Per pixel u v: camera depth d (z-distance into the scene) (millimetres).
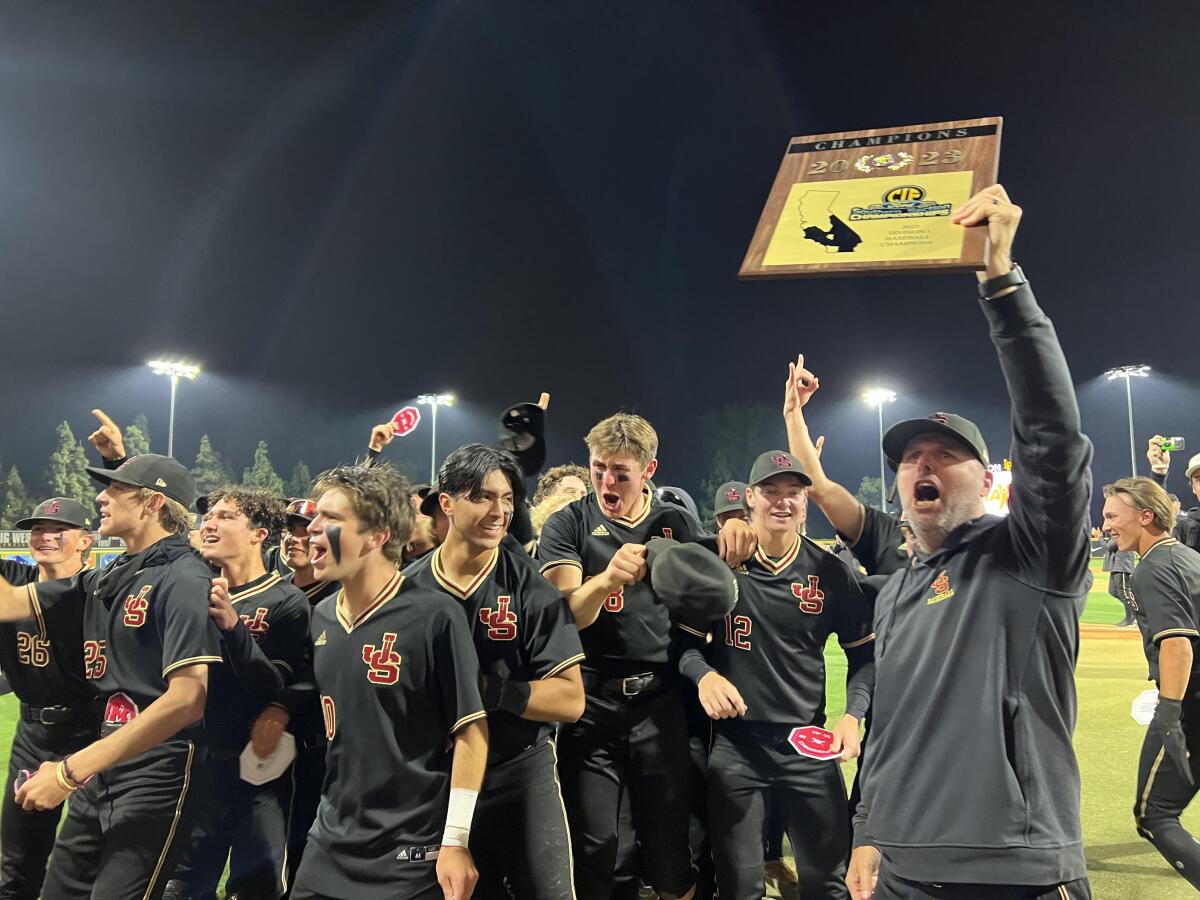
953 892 2023
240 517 3623
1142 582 3865
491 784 2895
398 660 2461
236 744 3443
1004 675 2059
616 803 3361
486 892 2996
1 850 3512
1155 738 3742
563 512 3658
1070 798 2035
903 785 2139
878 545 3539
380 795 2439
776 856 4543
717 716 3088
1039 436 1950
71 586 3436
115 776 2955
